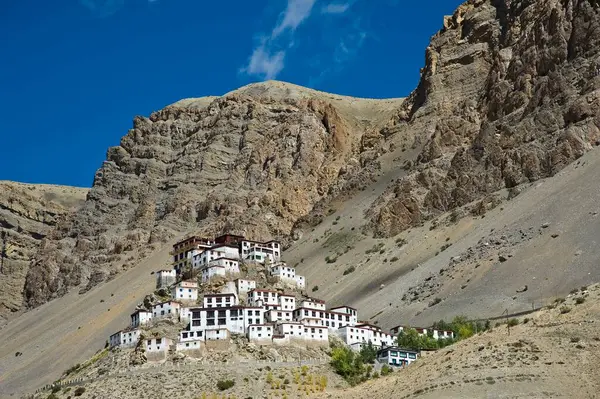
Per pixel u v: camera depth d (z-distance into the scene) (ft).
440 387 458.91
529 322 515.50
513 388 437.99
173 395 616.80
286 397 591.78
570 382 436.35
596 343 462.19
